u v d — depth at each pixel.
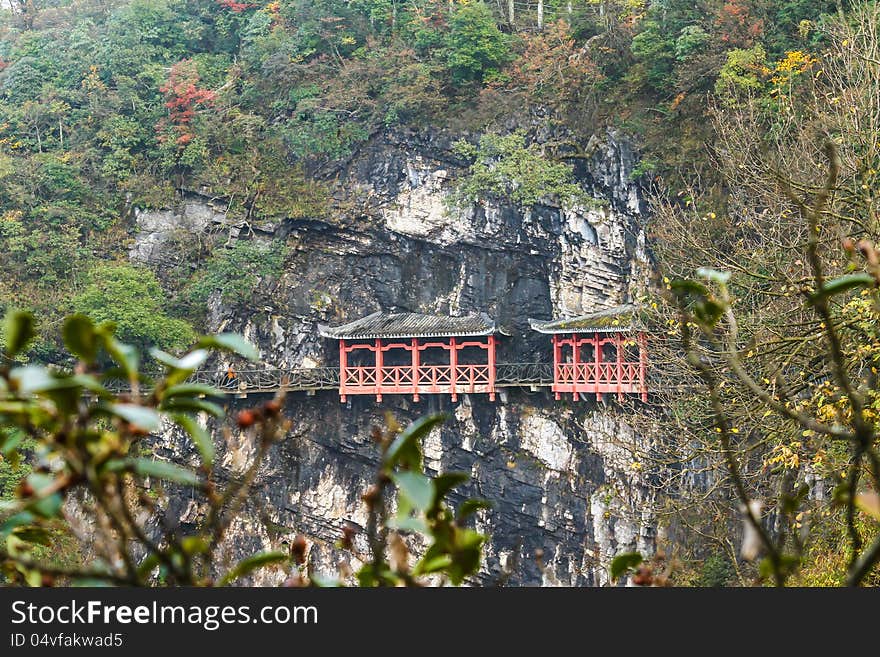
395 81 47.41
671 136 41.25
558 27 46.75
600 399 38.66
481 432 42.31
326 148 47.25
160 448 42.44
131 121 50.66
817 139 23.80
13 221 45.88
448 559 2.80
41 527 3.19
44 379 2.24
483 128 45.34
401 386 41.91
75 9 66.06
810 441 15.59
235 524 42.47
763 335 17.45
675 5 42.34
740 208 32.06
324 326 43.94
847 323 14.45
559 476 40.75
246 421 2.64
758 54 36.78
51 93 53.12
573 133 43.84
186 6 58.75
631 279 42.34
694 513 30.05
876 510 2.68
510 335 43.03
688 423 23.67
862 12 24.12
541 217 43.84
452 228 45.38
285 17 54.34
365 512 43.44
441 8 49.53
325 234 47.22
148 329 42.62
